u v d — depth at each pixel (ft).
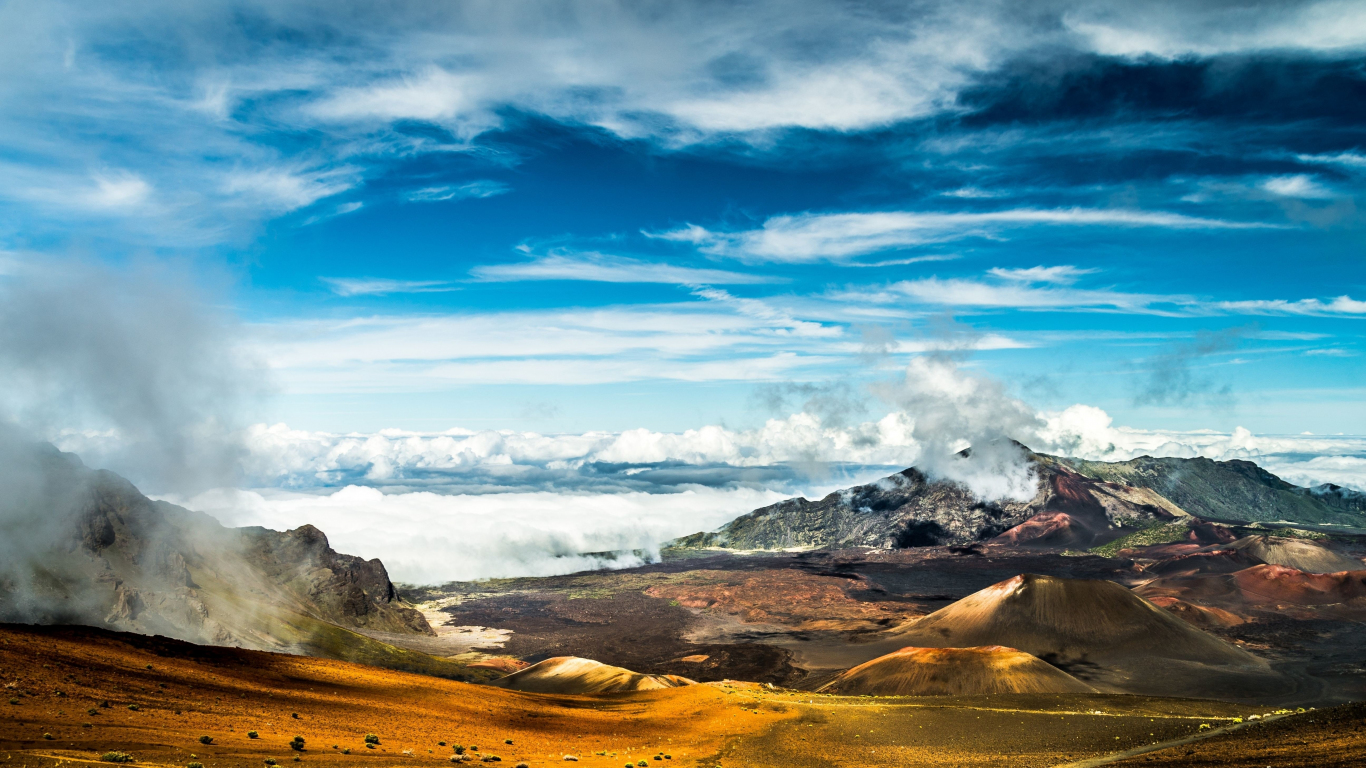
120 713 169.78
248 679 257.96
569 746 241.14
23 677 187.73
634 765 211.41
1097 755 228.84
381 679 317.01
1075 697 395.75
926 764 229.86
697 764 224.74
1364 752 155.12
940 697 390.83
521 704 320.50
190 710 190.49
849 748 256.52
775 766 228.43
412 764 159.53
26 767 111.65
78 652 233.35
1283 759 164.76
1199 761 179.63
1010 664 635.25
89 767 116.16
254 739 165.68
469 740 220.84
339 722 213.05
